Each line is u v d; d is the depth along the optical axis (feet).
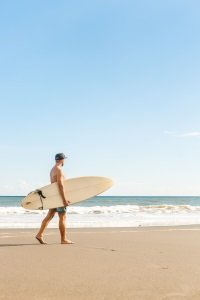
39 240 24.59
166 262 17.69
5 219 48.47
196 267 16.40
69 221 45.01
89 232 32.35
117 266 16.60
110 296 11.57
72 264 17.07
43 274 14.75
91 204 225.35
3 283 13.05
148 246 23.45
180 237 28.78
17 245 23.67
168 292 12.04
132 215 61.98
